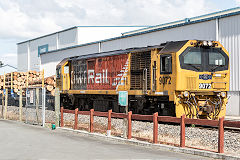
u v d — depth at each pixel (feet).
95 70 78.18
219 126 31.53
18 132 51.42
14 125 63.10
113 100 71.97
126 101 43.65
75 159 29.25
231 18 82.53
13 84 111.65
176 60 54.19
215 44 57.21
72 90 85.97
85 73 82.02
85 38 184.85
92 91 78.07
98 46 136.87
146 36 109.91
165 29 101.91
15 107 102.58
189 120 34.40
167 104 57.57
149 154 32.40
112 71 72.23
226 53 58.18
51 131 52.95
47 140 42.29
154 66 59.11
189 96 54.44
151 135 45.68
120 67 69.72
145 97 62.18
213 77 56.44
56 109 58.03
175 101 54.13
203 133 45.27
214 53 57.06
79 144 38.83
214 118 56.39
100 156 30.81
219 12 96.73
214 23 86.74
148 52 62.03
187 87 54.34
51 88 99.19
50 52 177.99
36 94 65.72
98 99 77.15
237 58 81.46
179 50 54.34
